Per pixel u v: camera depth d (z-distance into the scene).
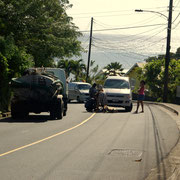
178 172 7.99
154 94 55.94
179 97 42.88
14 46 23.05
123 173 8.02
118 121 19.20
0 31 25.67
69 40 30.61
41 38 28.27
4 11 25.23
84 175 7.81
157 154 10.20
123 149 10.89
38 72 20.72
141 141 12.46
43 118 20.94
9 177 7.55
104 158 9.55
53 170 8.20
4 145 11.34
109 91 27.14
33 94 19.97
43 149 10.70
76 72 74.00
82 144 11.67
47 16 28.30
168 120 19.98
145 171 8.21
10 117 21.36
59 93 21.83
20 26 26.03
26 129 15.48
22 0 25.61
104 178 7.59
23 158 9.41
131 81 78.81
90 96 26.55
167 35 42.38
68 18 32.47
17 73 24.08
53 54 29.78
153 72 54.78
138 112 26.23
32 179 7.43
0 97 22.66
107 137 13.30
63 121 19.11
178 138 13.21
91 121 19.12
